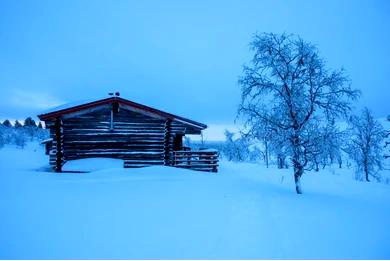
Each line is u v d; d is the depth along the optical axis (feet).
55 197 28.32
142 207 25.23
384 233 20.27
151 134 57.06
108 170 47.19
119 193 31.14
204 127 60.08
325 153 37.01
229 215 23.27
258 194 32.91
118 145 55.62
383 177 105.50
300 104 38.52
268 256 15.64
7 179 38.01
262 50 40.14
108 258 14.93
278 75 39.86
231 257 15.34
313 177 63.36
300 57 39.22
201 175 47.70
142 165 56.08
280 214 24.25
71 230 19.12
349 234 19.81
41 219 21.27
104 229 19.42
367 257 15.92
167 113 56.75
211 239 17.93
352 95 37.73
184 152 58.13
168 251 15.97
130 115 56.59
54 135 54.13
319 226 21.36
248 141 42.04
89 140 54.54
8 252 15.51
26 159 97.66
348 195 39.96
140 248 16.33
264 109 40.73
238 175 55.72
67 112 52.60
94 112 55.16
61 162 51.83
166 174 45.80
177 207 25.45
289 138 38.11
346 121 39.86
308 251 16.53
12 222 20.45
